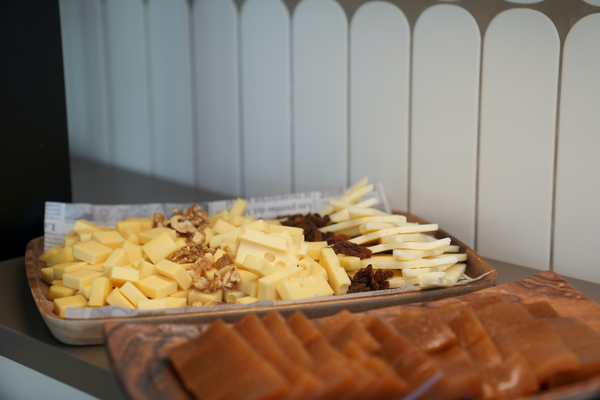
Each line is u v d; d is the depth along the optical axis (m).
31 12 1.05
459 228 1.10
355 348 0.51
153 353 0.58
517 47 0.95
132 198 1.47
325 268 0.85
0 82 1.01
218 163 1.51
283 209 1.16
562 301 0.70
